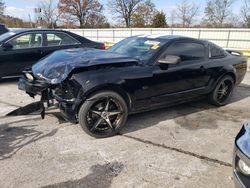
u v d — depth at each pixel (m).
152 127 4.21
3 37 6.67
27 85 4.07
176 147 3.58
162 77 4.17
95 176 2.88
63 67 3.62
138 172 2.97
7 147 3.41
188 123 4.43
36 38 6.82
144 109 4.18
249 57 11.21
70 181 2.78
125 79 3.73
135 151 3.43
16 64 6.57
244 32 18.06
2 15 47.75
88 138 3.74
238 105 5.55
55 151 3.36
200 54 4.84
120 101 3.76
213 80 5.04
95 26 57.28
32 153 3.29
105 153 3.35
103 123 3.76
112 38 23.11
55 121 4.29
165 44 4.35
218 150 3.54
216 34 19.11
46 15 47.94
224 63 5.17
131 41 4.85
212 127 4.30
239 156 2.22
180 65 4.44
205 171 3.05
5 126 4.05
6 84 6.67
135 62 3.98
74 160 3.17
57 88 3.63
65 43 7.21
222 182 2.85
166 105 4.48
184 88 4.59
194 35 19.80
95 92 3.56
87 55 3.97
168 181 2.84
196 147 3.60
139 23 51.94
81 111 3.54
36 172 2.90
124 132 3.99
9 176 2.82
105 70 3.65
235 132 4.14
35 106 4.95
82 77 3.47
